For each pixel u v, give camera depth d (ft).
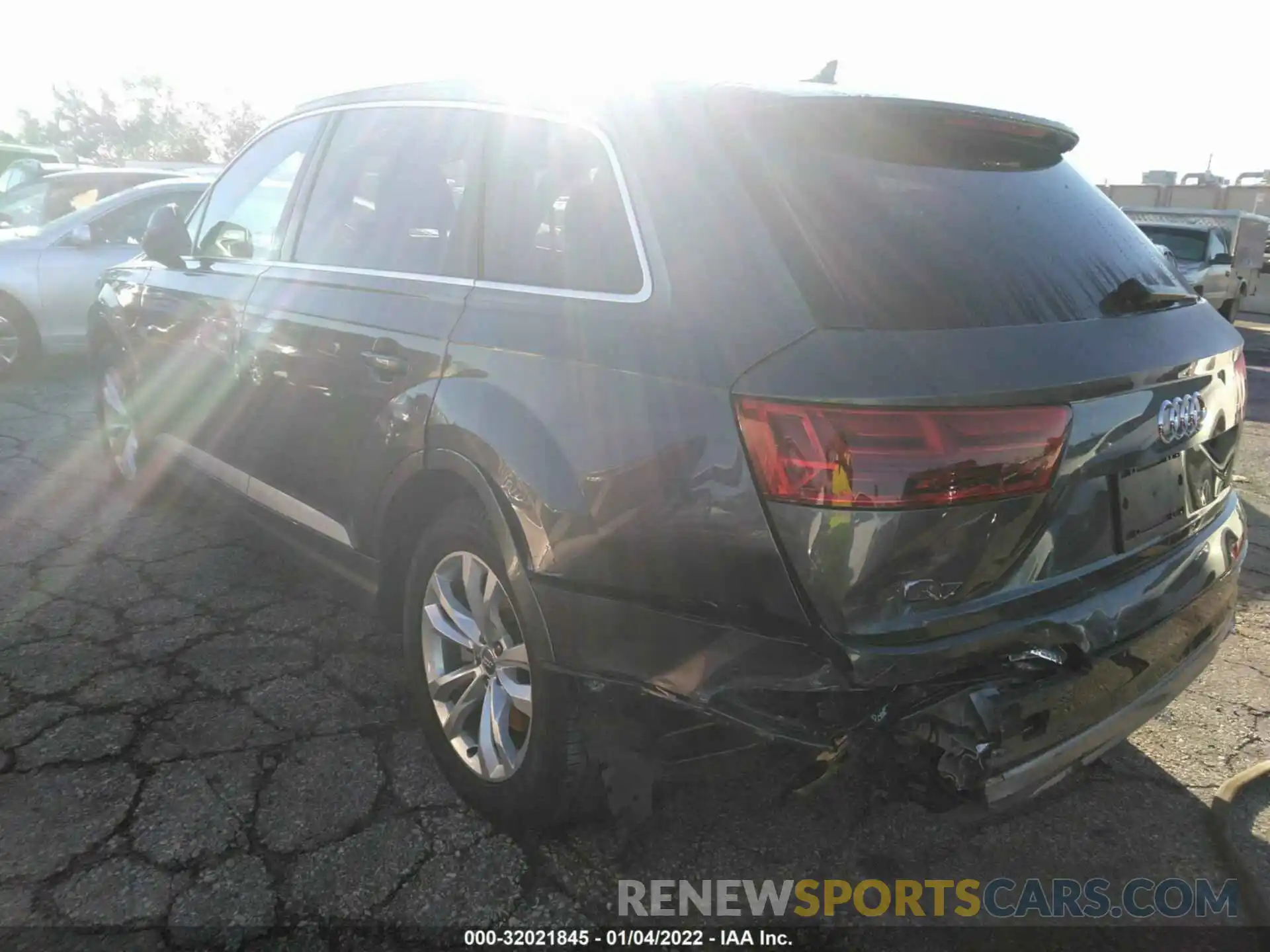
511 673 7.88
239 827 8.05
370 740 9.38
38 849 7.68
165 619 11.65
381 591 9.54
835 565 5.75
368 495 9.19
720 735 6.66
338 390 9.50
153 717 9.57
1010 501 5.97
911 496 5.67
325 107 11.22
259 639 11.27
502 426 7.42
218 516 15.15
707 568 6.21
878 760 6.29
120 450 15.80
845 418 5.66
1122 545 6.96
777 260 6.30
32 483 16.48
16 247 23.95
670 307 6.64
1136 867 8.08
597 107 7.70
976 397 5.79
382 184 9.85
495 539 7.75
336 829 8.10
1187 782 9.21
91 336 15.58
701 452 6.18
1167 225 42.24
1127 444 6.70
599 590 6.79
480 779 8.16
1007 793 6.24
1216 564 8.02
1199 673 7.84
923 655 5.85
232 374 11.51
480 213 8.54
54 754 8.89
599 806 7.82
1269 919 7.48
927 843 8.30
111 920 7.02
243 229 12.10
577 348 7.11
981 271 6.63
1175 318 7.59
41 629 11.27
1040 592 6.40
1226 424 8.04
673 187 6.93
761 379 5.95
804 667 5.93
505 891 7.53
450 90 9.39
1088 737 6.68
